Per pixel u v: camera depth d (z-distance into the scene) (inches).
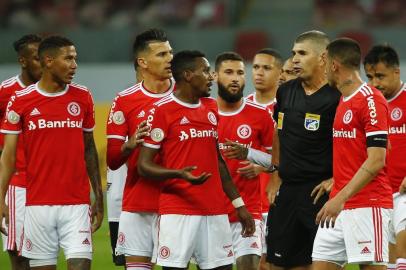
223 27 3078.2
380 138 849.5
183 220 890.7
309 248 980.6
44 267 962.1
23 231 971.3
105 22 3115.2
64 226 951.0
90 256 953.5
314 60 951.0
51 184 948.6
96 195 993.5
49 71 946.7
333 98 948.0
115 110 1015.0
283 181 984.9
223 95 1087.0
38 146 948.6
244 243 1063.0
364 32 2689.5
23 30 2647.6
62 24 3075.8
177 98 900.6
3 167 956.6
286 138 973.8
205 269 901.2
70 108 955.3
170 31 2672.2
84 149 978.7
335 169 891.4
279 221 987.3
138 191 1005.8
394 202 1066.7
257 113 1095.6
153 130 895.7
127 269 1018.7
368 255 870.4
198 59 896.3
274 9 3257.9
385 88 1042.7
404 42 2647.6
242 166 1069.8
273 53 1218.6
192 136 894.4
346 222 878.4
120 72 2484.0
